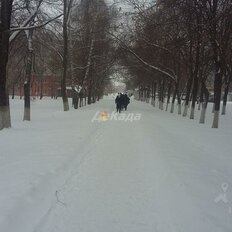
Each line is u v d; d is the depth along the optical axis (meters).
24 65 29.92
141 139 18.06
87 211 7.59
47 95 87.50
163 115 37.78
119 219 7.18
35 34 28.05
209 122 30.91
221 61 25.16
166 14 30.55
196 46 32.25
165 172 10.90
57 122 26.08
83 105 56.56
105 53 52.69
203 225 6.98
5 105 20.42
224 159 13.67
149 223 7.00
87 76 51.59
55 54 42.72
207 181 10.09
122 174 10.66
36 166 10.82
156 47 41.28
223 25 25.61
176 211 7.62
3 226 6.42
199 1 25.31
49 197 8.46
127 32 45.12
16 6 22.91
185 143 17.50
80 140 16.73
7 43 19.86
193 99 34.09
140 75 60.91
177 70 44.03
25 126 22.58
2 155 12.62
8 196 7.83
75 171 11.02
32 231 6.53
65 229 6.69
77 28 47.97
